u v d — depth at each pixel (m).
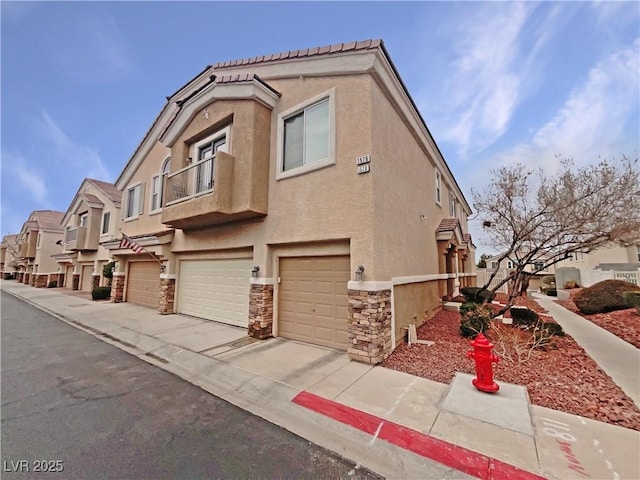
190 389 5.05
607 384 4.64
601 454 2.96
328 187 6.98
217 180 7.94
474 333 7.46
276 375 5.34
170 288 11.93
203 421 3.97
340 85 7.17
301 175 7.53
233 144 8.34
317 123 7.56
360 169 6.50
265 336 7.89
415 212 9.34
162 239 11.89
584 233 7.82
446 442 3.25
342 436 3.56
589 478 2.65
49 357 6.87
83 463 3.07
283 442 3.48
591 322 9.54
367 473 2.94
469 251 20.48
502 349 6.36
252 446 3.40
